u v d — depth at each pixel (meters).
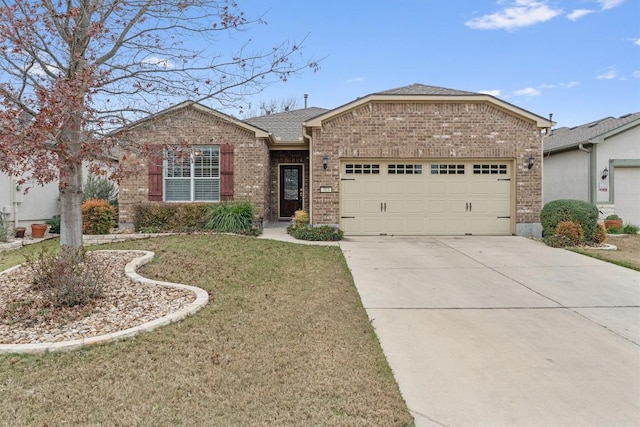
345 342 4.36
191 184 13.48
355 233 12.04
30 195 13.38
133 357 3.80
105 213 11.21
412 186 12.09
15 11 5.05
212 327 4.59
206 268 7.21
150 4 5.88
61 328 4.44
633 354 4.17
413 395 3.36
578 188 14.66
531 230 12.01
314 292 6.14
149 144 6.79
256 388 3.34
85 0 5.66
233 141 13.34
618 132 13.65
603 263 8.38
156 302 5.30
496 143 11.94
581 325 4.98
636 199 13.88
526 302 5.88
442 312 5.44
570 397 3.35
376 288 6.55
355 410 3.07
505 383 3.57
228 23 6.31
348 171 12.03
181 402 3.10
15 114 4.46
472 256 9.04
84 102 4.98
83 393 3.19
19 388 3.25
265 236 11.48
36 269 5.81
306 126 11.84
